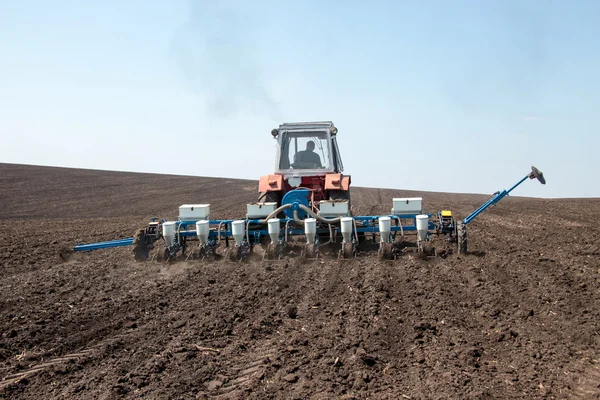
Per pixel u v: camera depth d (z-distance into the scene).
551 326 6.36
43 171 37.25
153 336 6.38
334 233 10.84
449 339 6.06
